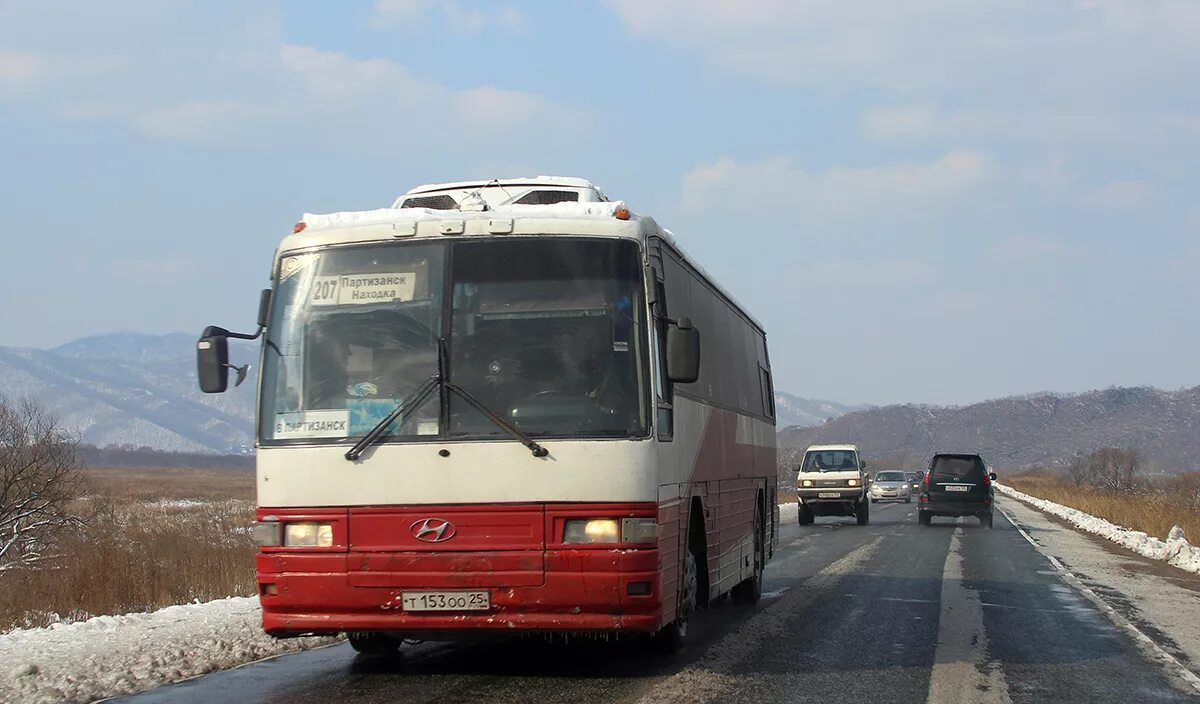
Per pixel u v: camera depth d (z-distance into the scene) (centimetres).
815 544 2631
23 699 797
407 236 851
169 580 1497
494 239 845
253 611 1252
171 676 894
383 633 924
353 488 816
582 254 843
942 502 3447
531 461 806
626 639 984
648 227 885
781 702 814
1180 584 1827
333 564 812
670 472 886
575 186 1084
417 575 803
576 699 803
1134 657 1056
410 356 832
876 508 5153
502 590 799
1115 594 1620
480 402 819
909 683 896
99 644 1003
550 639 883
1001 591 1617
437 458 812
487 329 832
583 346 827
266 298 869
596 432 812
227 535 2175
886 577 1814
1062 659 1036
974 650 1074
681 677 895
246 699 802
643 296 842
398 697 806
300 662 964
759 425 1534
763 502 1547
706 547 1071
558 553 797
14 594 1388
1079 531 3431
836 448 3575
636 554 798
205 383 842
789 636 1144
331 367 838
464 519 807
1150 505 3909
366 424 824
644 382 827
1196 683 927
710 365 1152
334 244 859
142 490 6512
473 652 1013
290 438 831
